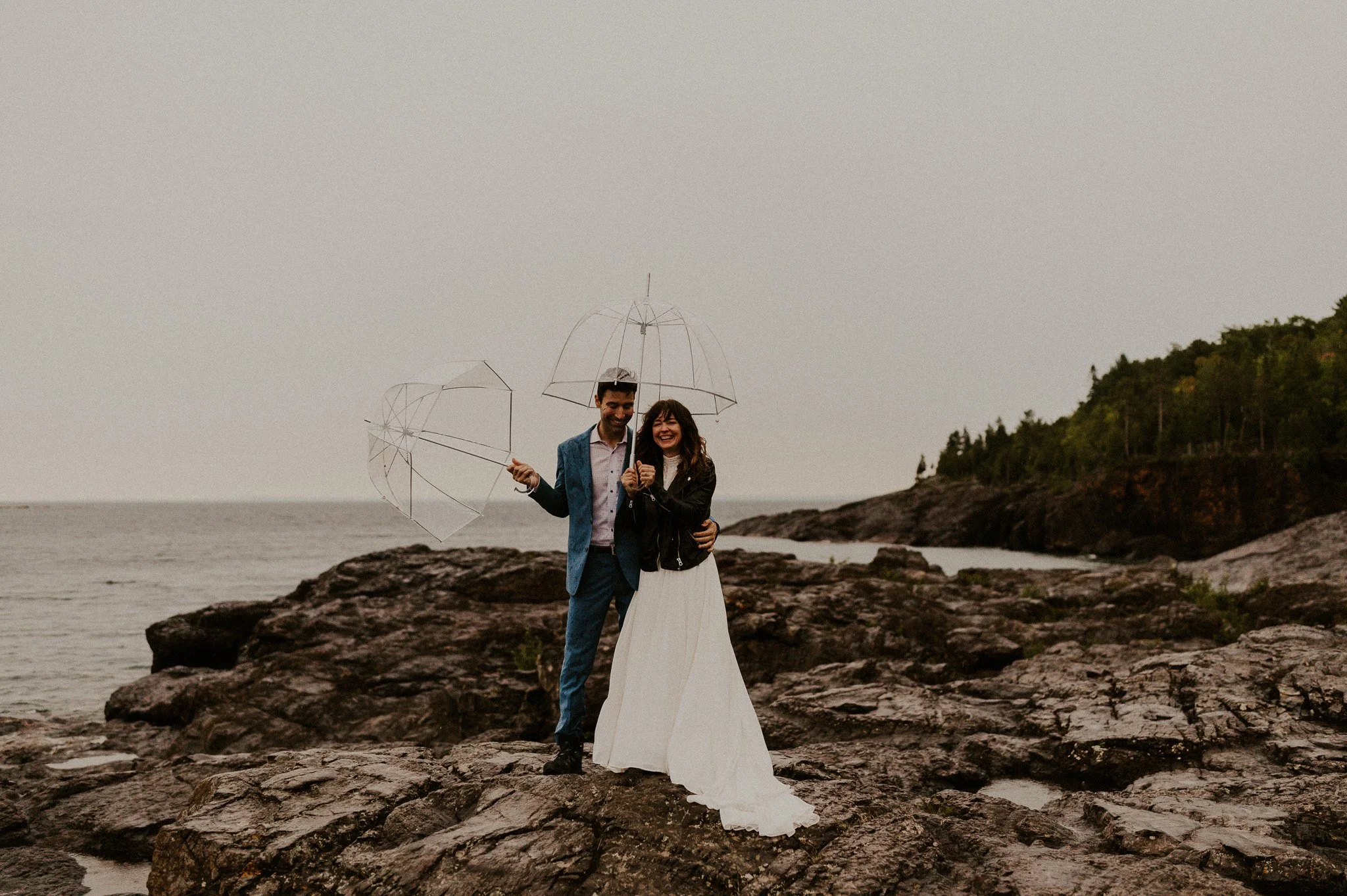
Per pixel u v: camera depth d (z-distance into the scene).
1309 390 75.75
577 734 5.01
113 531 117.12
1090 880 3.95
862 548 85.75
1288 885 4.18
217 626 17.03
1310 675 8.66
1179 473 70.25
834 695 9.72
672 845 4.11
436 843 4.26
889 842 4.22
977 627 15.93
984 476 130.75
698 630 4.74
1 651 22.03
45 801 7.88
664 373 4.71
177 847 4.44
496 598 17.72
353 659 12.82
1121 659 11.75
